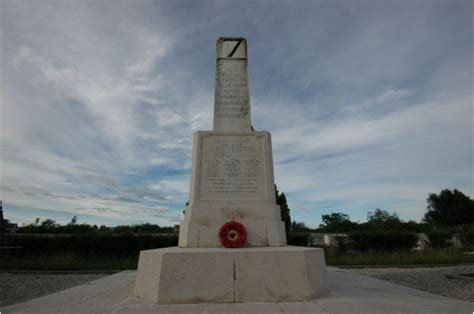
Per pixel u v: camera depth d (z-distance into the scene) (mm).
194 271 3969
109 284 5797
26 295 7449
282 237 5449
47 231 21500
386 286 5453
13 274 10844
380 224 34938
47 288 8297
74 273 11078
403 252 15703
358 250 16625
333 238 17469
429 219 47000
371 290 4906
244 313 3389
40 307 3871
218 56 6746
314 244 17172
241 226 5109
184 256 4012
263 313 3383
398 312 3443
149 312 3430
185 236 5266
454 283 8430
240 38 6859
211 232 5266
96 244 15117
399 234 16672
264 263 4070
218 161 5875
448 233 19297
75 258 14148
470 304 4074
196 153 5906
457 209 43062
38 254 14953
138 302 3910
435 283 8438
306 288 4020
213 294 3896
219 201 5586
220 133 6062
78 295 4660
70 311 3562
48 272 11086
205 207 5457
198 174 5773
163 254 4012
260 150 5977
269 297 3943
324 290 4441
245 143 6012
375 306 3689
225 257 4051
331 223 35531
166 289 3873
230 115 6367
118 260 14039
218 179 5766
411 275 9945
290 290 3992
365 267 12125
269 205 5543
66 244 15141
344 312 3412
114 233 16125
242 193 5699
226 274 3984
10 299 7012
